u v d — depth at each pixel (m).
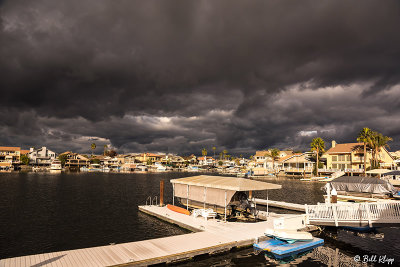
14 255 17.61
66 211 32.28
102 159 186.88
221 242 17.52
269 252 17.64
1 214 30.17
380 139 76.94
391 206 19.83
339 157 90.19
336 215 20.92
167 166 179.88
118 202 40.00
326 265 16.52
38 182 72.69
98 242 20.38
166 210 29.09
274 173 114.25
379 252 18.94
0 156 139.88
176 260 15.39
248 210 26.08
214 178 27.94
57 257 14.06
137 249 15.79
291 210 32.03
